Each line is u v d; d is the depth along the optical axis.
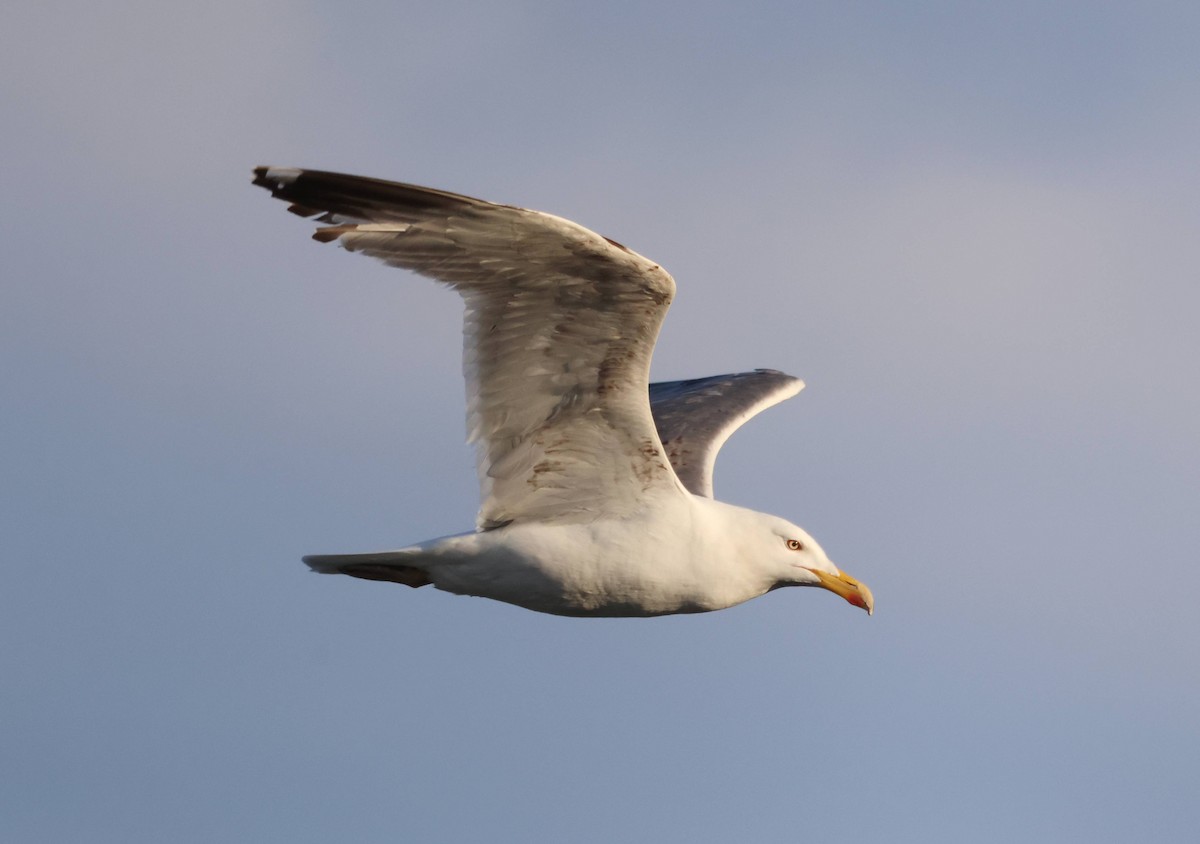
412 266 10.73
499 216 10.26
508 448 12.06
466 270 10.84
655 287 10.66
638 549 12.37
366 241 10.50
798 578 13.12
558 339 11.29
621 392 11.65
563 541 12.35
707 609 12.89
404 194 10.34
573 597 12.52
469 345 11.27
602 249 10.38
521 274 10.80
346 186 10.33
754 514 13.17
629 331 11.12
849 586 13.18
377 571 12.68
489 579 12.49
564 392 11.70
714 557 12.67
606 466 12.24
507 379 11.55
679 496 12.50
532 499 12.39
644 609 12.70
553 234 10.31
